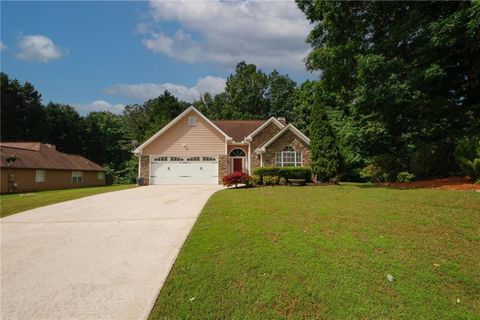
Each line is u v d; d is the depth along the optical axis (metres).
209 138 21.23
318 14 14.58
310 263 4.60
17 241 6.61
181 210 9.50
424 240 5.29
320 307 3.60
